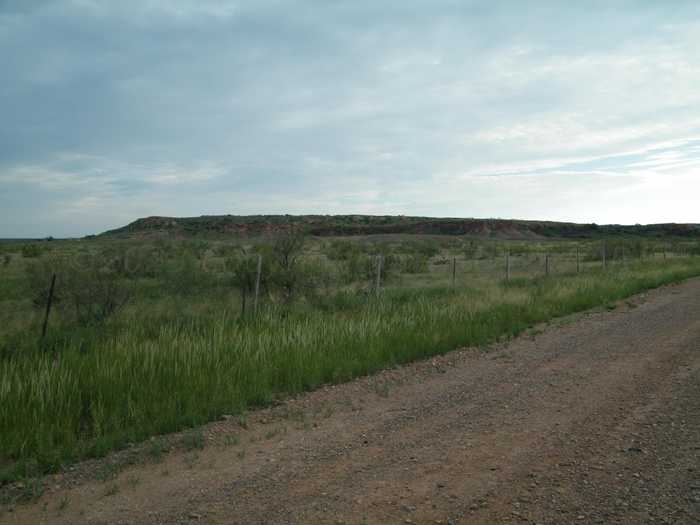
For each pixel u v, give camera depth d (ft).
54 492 14.35
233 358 26.40
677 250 189.67
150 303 44.45
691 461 15.15
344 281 62.80
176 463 16.24
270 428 19.31
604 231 406.62
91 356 26.22
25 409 18.84
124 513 13.15
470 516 12.63
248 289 50.55
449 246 225.97
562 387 23.79
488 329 36.76
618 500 13.09
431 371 27.53
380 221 436.76
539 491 13.78
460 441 17.58
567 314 46.96
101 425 18.79
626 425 18.48
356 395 23.36
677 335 35.09
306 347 28.86
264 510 13.16
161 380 22.80
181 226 381.81
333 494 13.94
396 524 12.36
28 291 52.39
